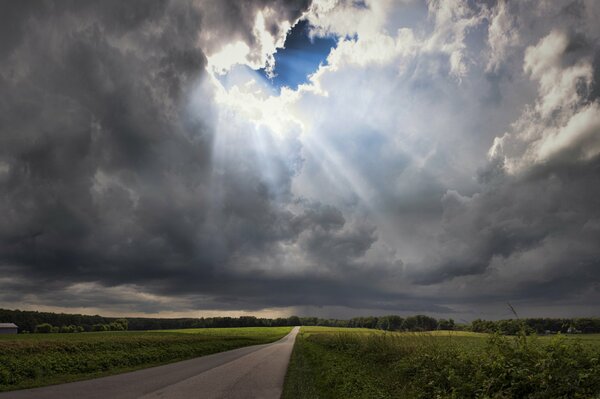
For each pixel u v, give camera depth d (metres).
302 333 118.75
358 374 15.54
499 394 7.88
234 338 82.12
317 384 15.72
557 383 7.13
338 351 30.22
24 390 15.59
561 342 7.98
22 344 25.05
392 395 11.82
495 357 9.13
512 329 9.35
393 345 18.84
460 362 10.77
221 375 20.84
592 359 7.20
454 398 8.97
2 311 139.50
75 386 16.66
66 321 157.62
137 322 199.50
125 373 22.16
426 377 11.73
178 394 14.28
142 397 13.62
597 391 6.55
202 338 61.28
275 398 13.38
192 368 25.22
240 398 13.41
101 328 152.75
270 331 145.75
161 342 41.25
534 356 8.26
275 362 30.00
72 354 25.61
